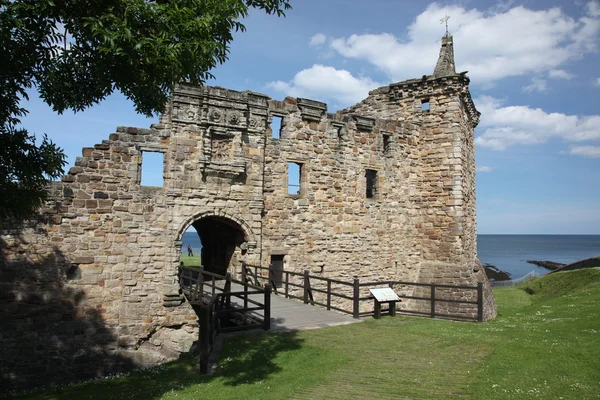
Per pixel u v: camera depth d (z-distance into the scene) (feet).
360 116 72.18
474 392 24.66
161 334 53.67
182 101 56.18
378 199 74.13
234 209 59.52
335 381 27.76
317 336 38.68
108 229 51.90
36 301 48.06
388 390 25.84
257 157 61.57
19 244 47.62
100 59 24.47
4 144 23.22
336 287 68.59
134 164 53.67
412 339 37.52
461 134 75.97
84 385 39.01
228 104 58.90
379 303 46.52
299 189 67.77
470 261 78.89
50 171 24.48
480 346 34.35
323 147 68.54
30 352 47.57
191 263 113.50
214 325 37.24
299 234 65.62
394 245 75.31
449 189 74.95
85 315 50.24
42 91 26.50
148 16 23.30
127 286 52.44
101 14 23.56
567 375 26.53
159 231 54.54
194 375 31.37
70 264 49.78
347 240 70.13
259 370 30.78
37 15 21.77
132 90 26.81
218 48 27.91
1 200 23.09
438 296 73.41
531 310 63.31
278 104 64.69
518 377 26.71
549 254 442.50
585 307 51.39
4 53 20.93
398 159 76.54
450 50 82.07
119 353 51.52
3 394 44.01
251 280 59.31
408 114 79.71
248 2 28.96
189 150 56.65
